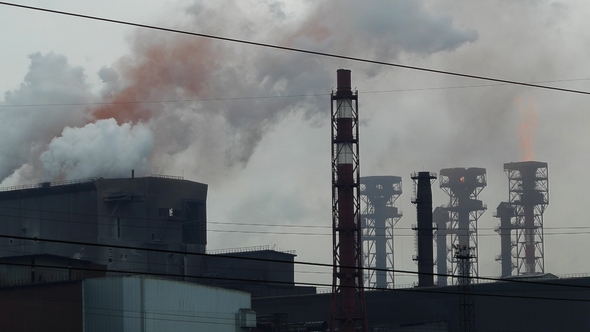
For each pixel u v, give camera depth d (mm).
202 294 79750
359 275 103375
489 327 111562
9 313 77062
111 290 74562
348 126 105750
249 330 83375
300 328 109125
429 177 131375
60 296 75688
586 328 106562
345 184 104250
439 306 114625
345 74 106938
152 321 74438
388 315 117812
